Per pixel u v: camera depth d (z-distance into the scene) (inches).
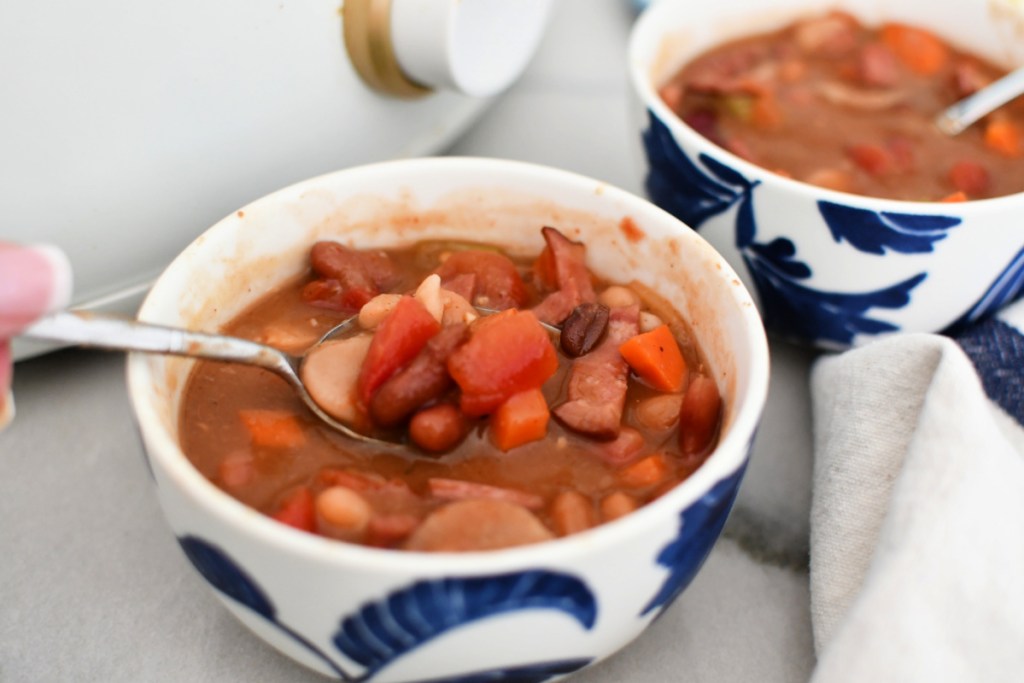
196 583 14.8
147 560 15.0
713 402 13.9
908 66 19.9
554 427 14.1
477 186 16.1
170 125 15.4
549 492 13.6
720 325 14.5
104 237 15.6
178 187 15.9
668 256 15.3
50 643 14.1
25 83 14.1
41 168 14.7
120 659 14.0
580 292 15.5
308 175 17.3
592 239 16.0
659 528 11.9
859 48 20.3
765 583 15.1
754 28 20.7
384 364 13.6
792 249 16.3
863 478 14.9
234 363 13.7
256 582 12.0
